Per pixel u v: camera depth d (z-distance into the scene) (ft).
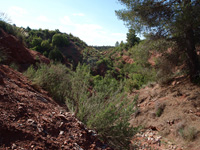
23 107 7.84
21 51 32.76
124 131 9.73
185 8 21.53
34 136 6.18
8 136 5.53
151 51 30.55
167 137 17.61
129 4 27.17
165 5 25.84
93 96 11.31
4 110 6.81
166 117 20.18
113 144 9.32
